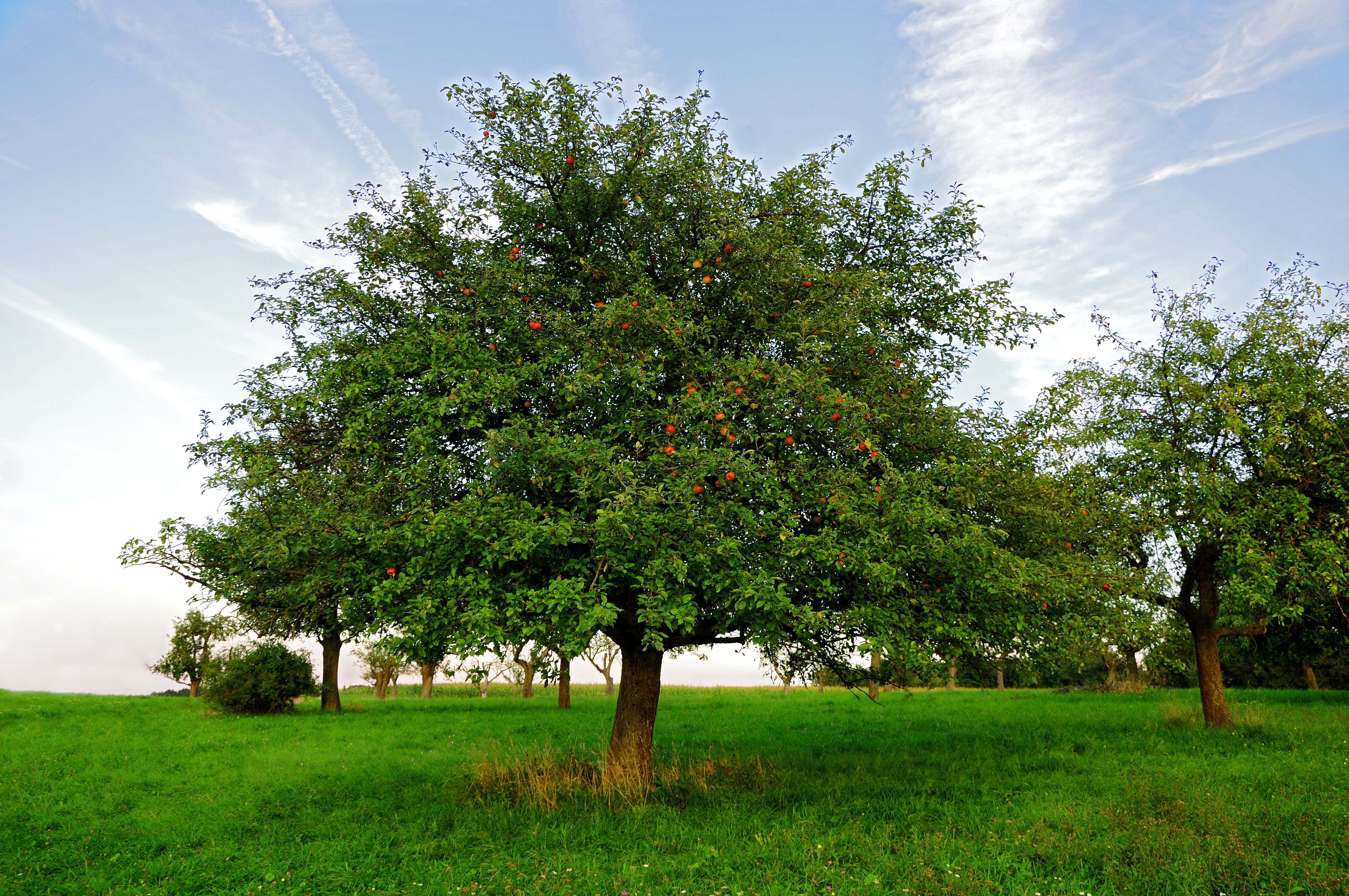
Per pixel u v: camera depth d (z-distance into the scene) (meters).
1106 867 7.08
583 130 11.10
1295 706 21.36
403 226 11.81
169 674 47.16
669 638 11.08
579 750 15.95
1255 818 8.38
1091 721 19.16
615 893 7.09
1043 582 9.56
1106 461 16.77
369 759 16.25
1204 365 16.03
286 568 9.87
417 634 8.88
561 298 11.28
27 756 16.11
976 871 7.28
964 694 34.78
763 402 9.78
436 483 9.90
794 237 11.71
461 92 11.22
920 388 11.01
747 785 11.62
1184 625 19.48
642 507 8.27
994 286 12.25
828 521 9.74
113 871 8.24
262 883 7.70
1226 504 15.12
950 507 10.27
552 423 9.91
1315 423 13.93
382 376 10.49
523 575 9.09
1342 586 13.91
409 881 7.68
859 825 9.00
